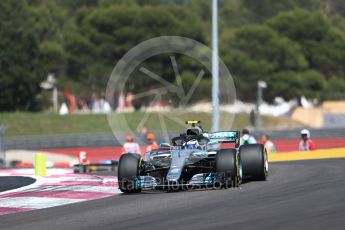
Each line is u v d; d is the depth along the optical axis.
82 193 50.16
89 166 81.62
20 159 144.50
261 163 49.81
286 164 68.06
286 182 49.41
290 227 31.20
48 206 44.16
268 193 43.28
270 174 56.59
